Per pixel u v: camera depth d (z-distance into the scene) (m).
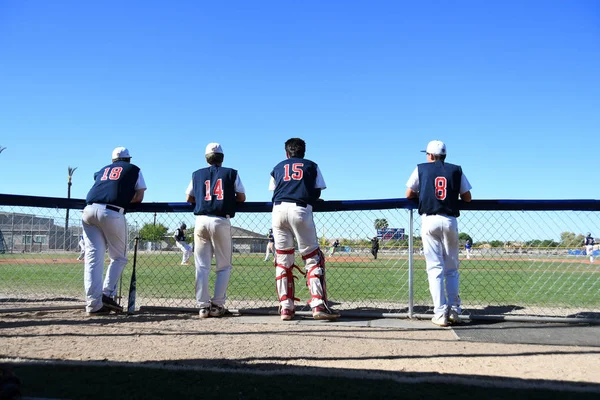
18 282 10.23
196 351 3.97
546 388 2.96
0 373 2.72
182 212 6.47
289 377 3.16
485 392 2.88
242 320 5.68
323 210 6.25
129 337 4.53
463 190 5.58
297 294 8.69
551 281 10.46
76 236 12.28
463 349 4.12
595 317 5.62
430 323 5.47
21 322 5.28
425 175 5.53
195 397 2.77
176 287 9.65
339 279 11.60
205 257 5.97
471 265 11.19
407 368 3.47
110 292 6.01
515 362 3.68
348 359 3.74
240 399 2.74
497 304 7.18
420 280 11.24
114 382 3.02
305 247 5.76
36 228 12.95
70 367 3.34
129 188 6.00
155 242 11.24
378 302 7.35
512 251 6.87
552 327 5.21
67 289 8.96
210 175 6.00
